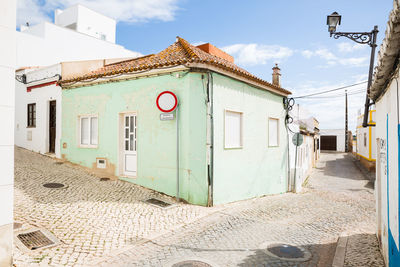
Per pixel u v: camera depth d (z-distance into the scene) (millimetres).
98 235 5066
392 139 3625
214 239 5309
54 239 4695
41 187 7504
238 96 9078
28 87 12578
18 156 10930
